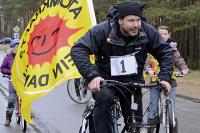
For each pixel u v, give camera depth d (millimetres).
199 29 35281
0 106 15508
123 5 5793
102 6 47375
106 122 5812
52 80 8258
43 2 9062
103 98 5797
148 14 32438
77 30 8648
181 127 11812
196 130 11398
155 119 6645
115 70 6070
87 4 8648
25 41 9109
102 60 6152
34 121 12672
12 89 11969
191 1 33281
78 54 5855
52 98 17766
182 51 40000
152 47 6223
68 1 8781
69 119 13000
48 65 8430
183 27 32219
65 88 21297
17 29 67312
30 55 8812
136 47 6055
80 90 16203
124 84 5879
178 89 21328
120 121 9586
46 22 8867
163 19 32438
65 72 8109
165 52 6223
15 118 13156
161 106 7805
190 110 15188
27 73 8578
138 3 5848
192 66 36688
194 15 29734
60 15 8789
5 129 11547
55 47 8547
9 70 11891
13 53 11984
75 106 15641
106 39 5992
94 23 8648
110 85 5941
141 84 5961
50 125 12070
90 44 5973
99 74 6160
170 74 6141
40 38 8820
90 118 6531
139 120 6203
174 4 33562
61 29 8672
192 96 18562
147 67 9664
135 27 5805
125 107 6348
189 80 25906
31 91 8328
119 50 6031
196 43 36750
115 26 5953
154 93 8750
